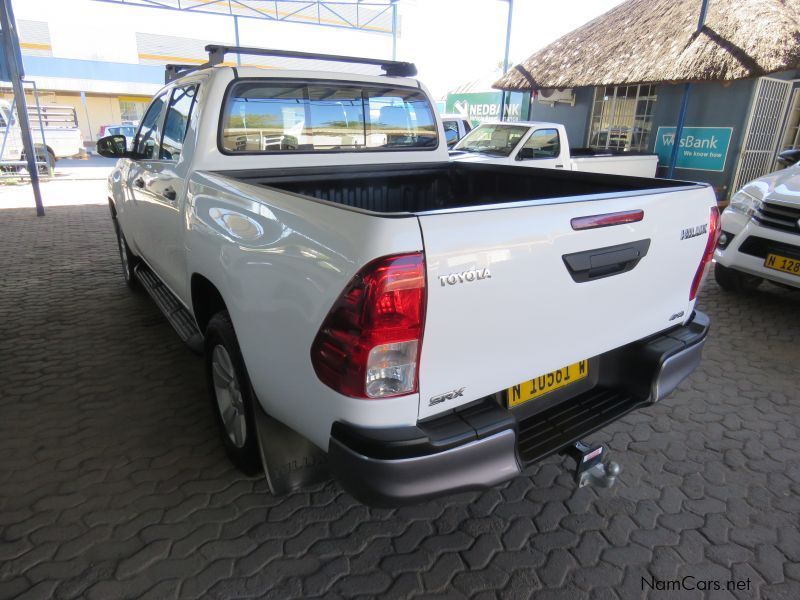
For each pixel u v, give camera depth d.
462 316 1.54
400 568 2.02
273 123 2.86
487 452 1.63
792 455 2.74
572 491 2.46
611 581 1.97
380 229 1.41
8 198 10.80
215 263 2.24
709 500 2.41
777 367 3.70
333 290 1.51
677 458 2.70
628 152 10.59
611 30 11.50
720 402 3.24
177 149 2.89
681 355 2.19
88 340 3.90
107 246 6.79
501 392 1.91
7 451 2.62
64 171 16.25
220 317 2.34
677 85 10.34
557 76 11.30
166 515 2.24
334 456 1.60
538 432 1.95
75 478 2.44
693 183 2.29
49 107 16.69
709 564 2.06
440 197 3.62
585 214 1.76
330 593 1.90
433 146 3.58
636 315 2.10
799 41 8.22
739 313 4.70
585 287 1.83
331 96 3.03
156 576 1.94
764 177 4.76
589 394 2.19
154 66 27.39
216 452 2.66
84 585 1.89
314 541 2.14
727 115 9.73
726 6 9.43
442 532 2.21
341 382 1.52
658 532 2.22
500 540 2.17
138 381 3.32
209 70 2.73
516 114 15.70
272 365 1.87
